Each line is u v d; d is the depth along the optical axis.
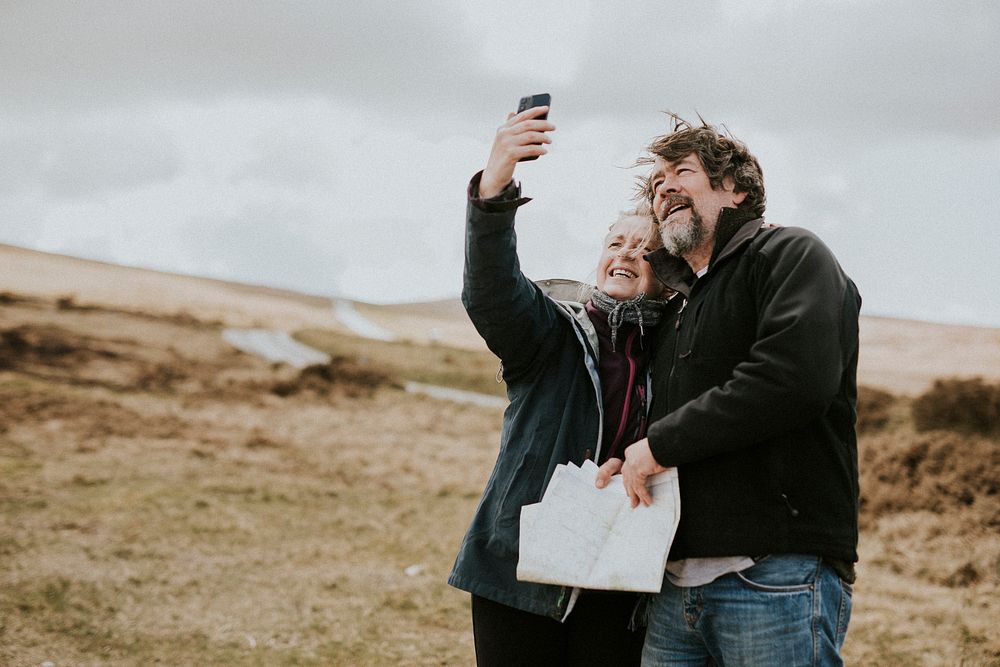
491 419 21.19
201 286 62.69
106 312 38.62
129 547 7.01
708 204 2.00
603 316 2.23
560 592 1.96
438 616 5.57
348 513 9.39
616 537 1.83
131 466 11.37
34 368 22.23
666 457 1.75
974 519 8.11
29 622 4.91
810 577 1.74
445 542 8.05
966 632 5.09
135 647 4.69
